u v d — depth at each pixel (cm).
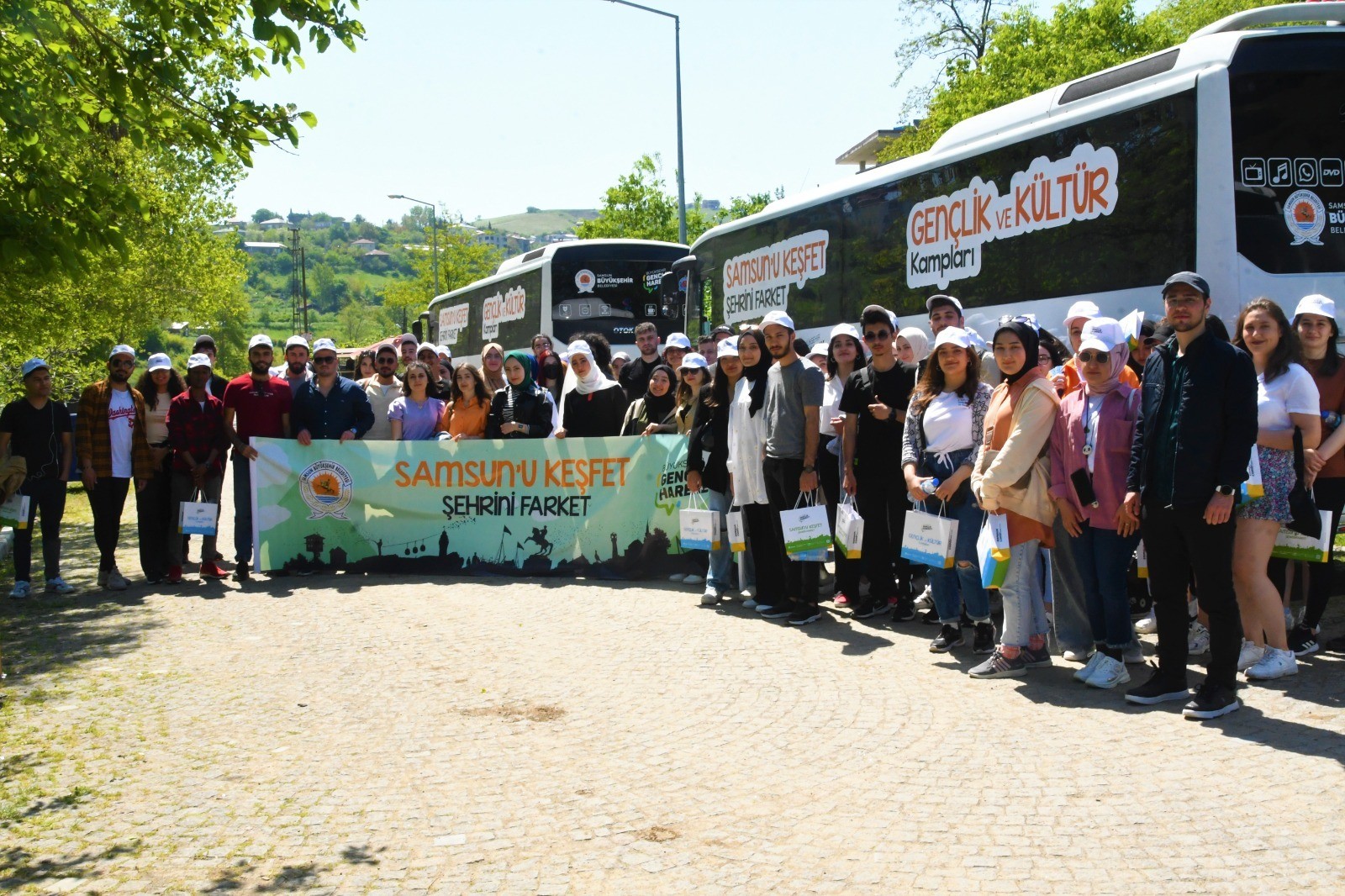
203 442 1112
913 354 840
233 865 449
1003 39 3253
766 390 873
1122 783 496
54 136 604
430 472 1141
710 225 4466
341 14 605
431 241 5669
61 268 586
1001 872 416
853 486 857
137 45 611
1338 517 713
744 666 735
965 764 533
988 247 1046
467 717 640
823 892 407
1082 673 661
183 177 2383
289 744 600
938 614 761
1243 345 655
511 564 1125
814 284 1364
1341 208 837
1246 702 602
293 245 10162
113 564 1095
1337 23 878
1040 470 673
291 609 972
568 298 2120
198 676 747
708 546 937
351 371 3988
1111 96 918
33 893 427
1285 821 444
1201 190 829
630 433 1132
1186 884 397
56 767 573
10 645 852
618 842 458
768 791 510
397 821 489
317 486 1153
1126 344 659
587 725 620
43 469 1070
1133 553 661
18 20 550
